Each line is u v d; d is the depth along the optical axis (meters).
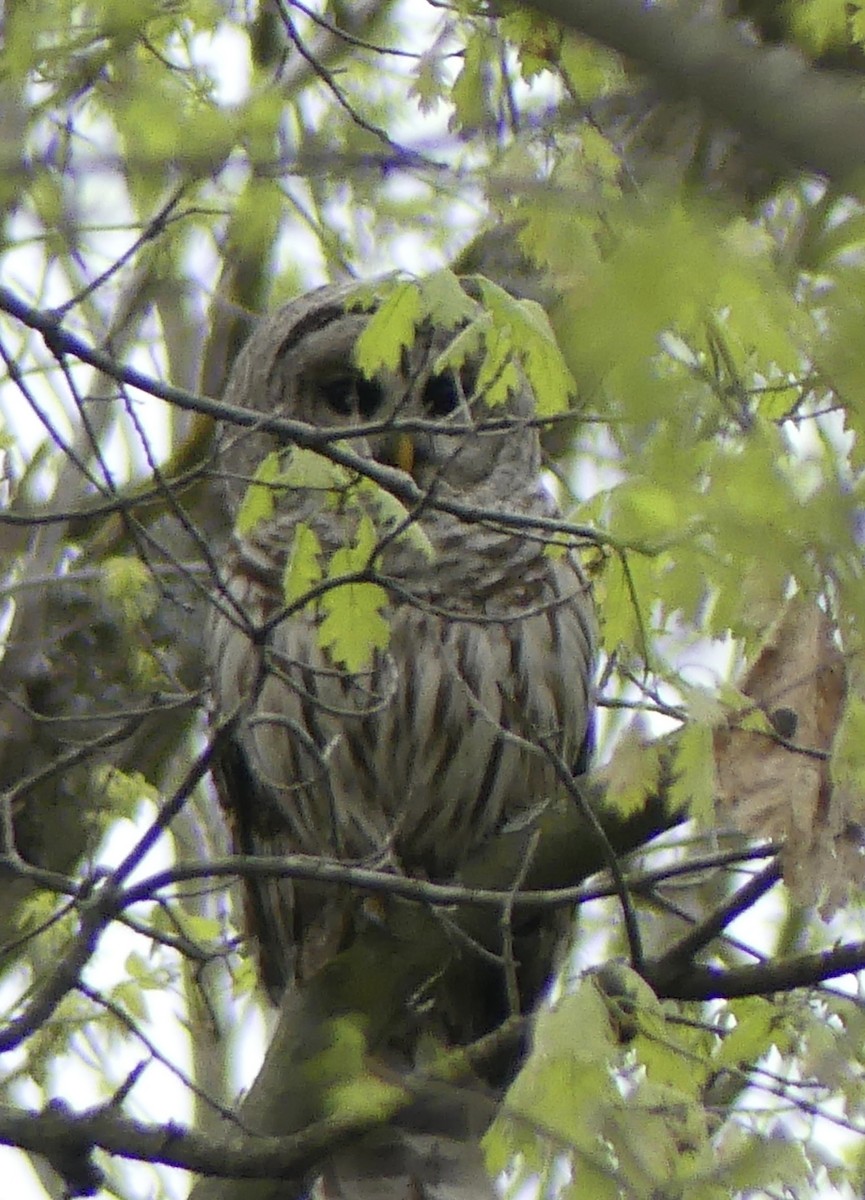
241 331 13.80
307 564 8.59
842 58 6.92
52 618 13.01
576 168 7.10
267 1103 8.66
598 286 5.46
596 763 12.52
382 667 11.17
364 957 9.15
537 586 11.91
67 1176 7.96
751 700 7.89
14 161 6.90
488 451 12.30
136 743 13.27
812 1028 8.52
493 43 8.20
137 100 8.42
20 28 8.69
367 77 10.50
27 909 10.78
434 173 7.14
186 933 8.72
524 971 11.53
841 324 5.37
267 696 11.61
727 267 5.73
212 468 8.79
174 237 9.60
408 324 7.75
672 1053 8.02
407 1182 10.29
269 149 7.61
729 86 4.37
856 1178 8.02
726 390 6.45
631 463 6.39
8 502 13.29
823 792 7.80
